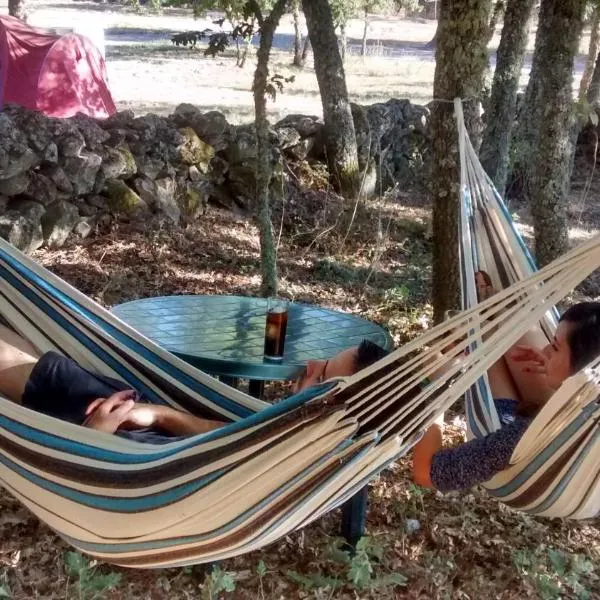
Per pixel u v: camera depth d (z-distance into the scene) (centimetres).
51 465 264
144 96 1723
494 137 898
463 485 271
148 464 249
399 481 416
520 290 218
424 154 1080
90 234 706
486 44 450
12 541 341
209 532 247
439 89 459
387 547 365
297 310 431
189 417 308
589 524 408
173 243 735
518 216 1042
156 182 754
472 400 307
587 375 237
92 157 694
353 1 1838
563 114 610
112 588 323
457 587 349
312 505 247
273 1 980
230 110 1559
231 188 837
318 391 225
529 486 278
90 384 297
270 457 230
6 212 647
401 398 232
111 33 2980
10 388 311
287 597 329
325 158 938
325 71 917
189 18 3603
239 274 712
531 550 379
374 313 665
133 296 631
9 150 635
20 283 329
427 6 4394
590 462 264
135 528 253
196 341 367
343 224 858
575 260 210
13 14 1464
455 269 488
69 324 329
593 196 1214
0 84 1091
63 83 1119
